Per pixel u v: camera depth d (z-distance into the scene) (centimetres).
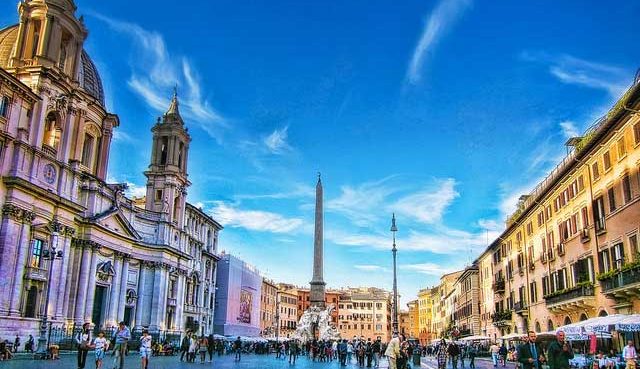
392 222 5609
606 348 3541
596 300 3575
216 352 6719
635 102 2972
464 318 9006
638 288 2897
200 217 8531
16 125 4406
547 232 4725
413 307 18675
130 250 6519
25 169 4453
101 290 6025
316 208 7469
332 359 5838
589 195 3738
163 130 7512
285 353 6938
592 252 3688
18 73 4741
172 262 7206
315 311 7194
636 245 3062
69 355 4212
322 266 7388
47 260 4706
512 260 6006
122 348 2398
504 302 6384
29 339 4212
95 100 5859
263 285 12519
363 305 16800
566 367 1453
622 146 3212
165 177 7356
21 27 4966
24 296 4450
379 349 4466
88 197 5716
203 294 8550
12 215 4269
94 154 6116
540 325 4903
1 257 4175
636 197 3028
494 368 4244
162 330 6806
